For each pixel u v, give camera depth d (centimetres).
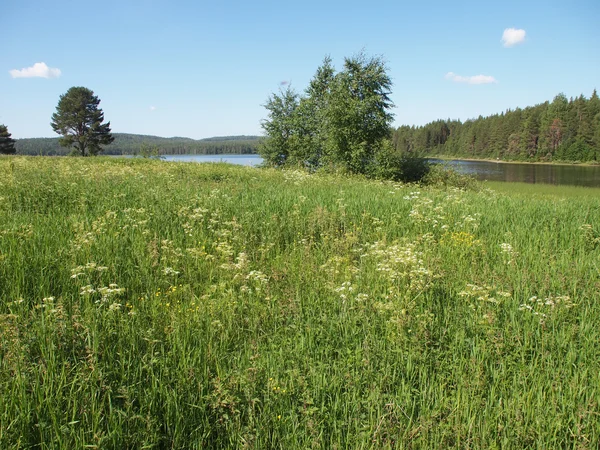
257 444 290
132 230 743
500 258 695
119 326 415
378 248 683
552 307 477
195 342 407
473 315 467
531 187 3716
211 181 1438
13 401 294
